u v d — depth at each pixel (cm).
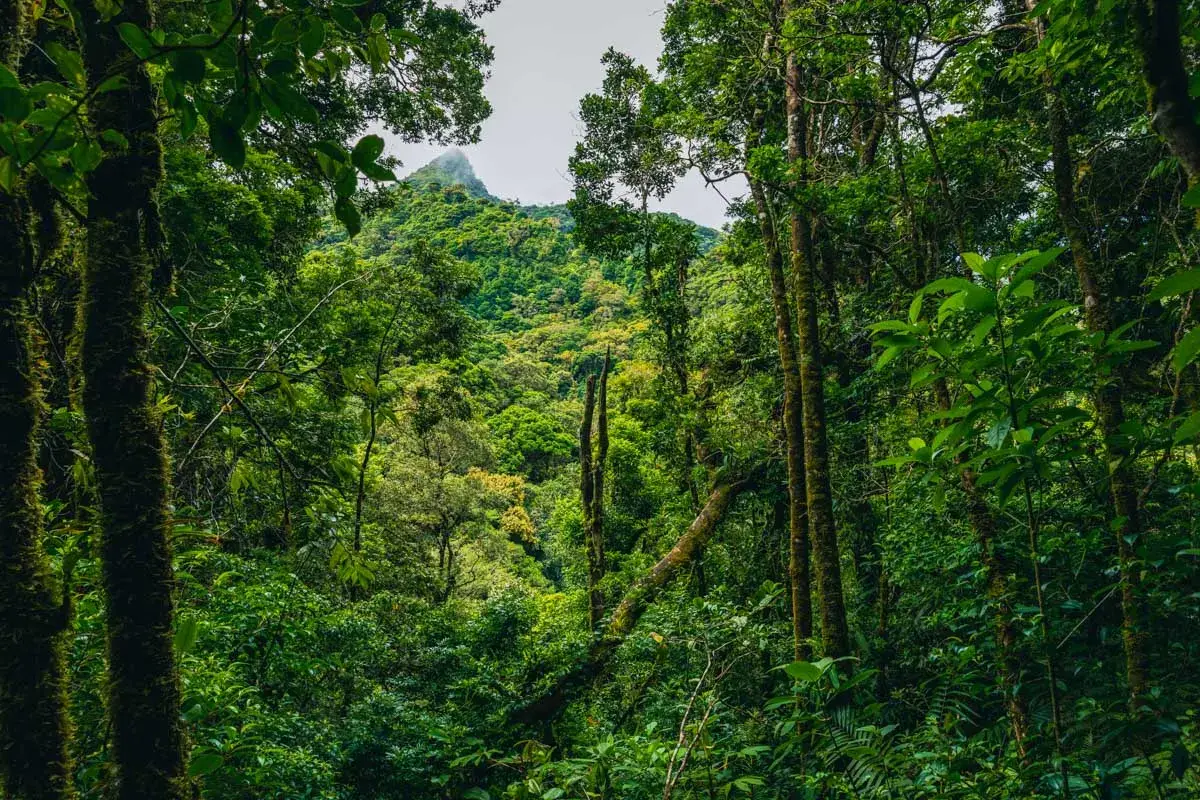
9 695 157
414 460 2188
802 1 871
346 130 1309
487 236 8444
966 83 655
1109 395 335
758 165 739
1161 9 101
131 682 172
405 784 722
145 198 186
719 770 384
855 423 1128
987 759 341
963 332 196
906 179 768
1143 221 673
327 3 134
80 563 276
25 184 171
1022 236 948
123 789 168
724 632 638
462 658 1027
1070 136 690
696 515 1565
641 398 1672
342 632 767
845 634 642
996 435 176
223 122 130
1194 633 314
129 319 182
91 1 183
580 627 1455
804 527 697
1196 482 224
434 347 1675
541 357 6203
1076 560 445
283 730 534
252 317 884
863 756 321
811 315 705
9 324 165
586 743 811
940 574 768
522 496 3778
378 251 5938
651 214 1504
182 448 564
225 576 512
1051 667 228
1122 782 231
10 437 164
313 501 259
